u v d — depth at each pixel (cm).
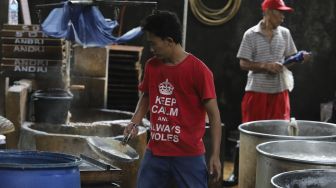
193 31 1331
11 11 978
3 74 912
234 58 1335
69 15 883
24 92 905
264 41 964
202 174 619
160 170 619
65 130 895
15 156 582
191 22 1330
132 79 1213
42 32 906
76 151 812
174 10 1328
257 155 669
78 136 813
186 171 612
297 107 1338
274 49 966
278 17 956
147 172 623
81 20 888
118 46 1236
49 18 890
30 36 914
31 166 529
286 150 705
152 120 620
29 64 916
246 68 966
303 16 1326
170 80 610
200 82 607
